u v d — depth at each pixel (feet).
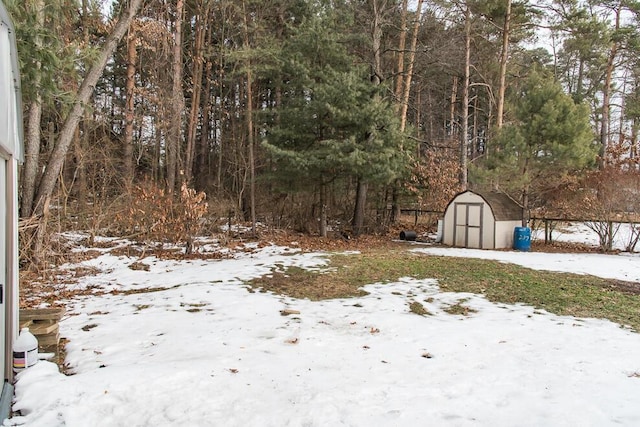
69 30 44.21
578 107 48.93
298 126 51.42
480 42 69.72
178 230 41.14
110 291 27.25
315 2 52.60
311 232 57.21
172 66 65.10
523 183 49.67
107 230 48.44
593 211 47.32
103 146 61.93
